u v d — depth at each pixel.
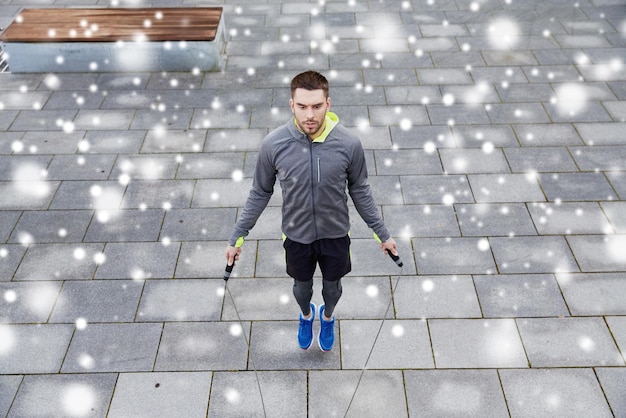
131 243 4.52
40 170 5.25
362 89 6.30
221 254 4.42
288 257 3.18
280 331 3.86
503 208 4.77
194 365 3.66
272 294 4.10
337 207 2.93
